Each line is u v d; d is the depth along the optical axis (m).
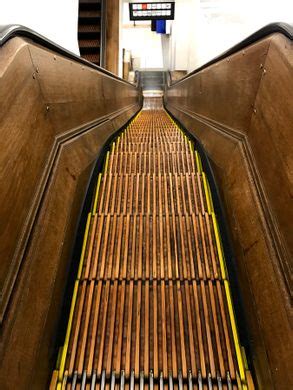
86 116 2.73
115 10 7.25
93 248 1.81
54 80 1.86
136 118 7.27
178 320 1.42
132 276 1.64
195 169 2.88
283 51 1.37
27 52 1.46
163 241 1.86
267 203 1.38
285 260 1.16
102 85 3.55
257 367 1.18
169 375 1.23
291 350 0.97
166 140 4.03
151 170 2.85
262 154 1.54
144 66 17.17
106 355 1.30
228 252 1.66
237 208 1.66
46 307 1.23
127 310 1.48
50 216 1.47
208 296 1.52
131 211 2.18
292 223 1.14
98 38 7.00
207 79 3.32
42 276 1.26
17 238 1.18
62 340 1.34
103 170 2.68
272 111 1.46
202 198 2.30
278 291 1.12
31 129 1.45
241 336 1.33
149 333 1.38
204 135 2.99
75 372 1.25
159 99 13.01
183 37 11.18
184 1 10.61
